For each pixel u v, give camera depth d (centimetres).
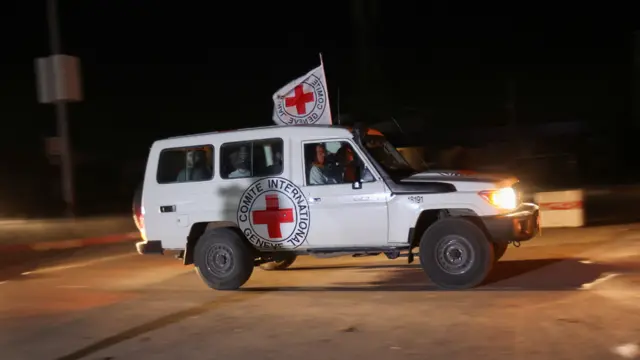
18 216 2659
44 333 752
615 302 765
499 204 844
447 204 855
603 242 1214
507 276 938
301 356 627
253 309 822
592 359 582
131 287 1017
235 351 652
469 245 847
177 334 724
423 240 865
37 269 1274
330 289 923
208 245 946
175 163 970
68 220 2311
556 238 1299
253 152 930
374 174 881
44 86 1789
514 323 699
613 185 2889
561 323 691
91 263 1331
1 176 3388
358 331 700
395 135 1734
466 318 727
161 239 967
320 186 898
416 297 839
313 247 911
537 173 3008
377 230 880
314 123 1016
